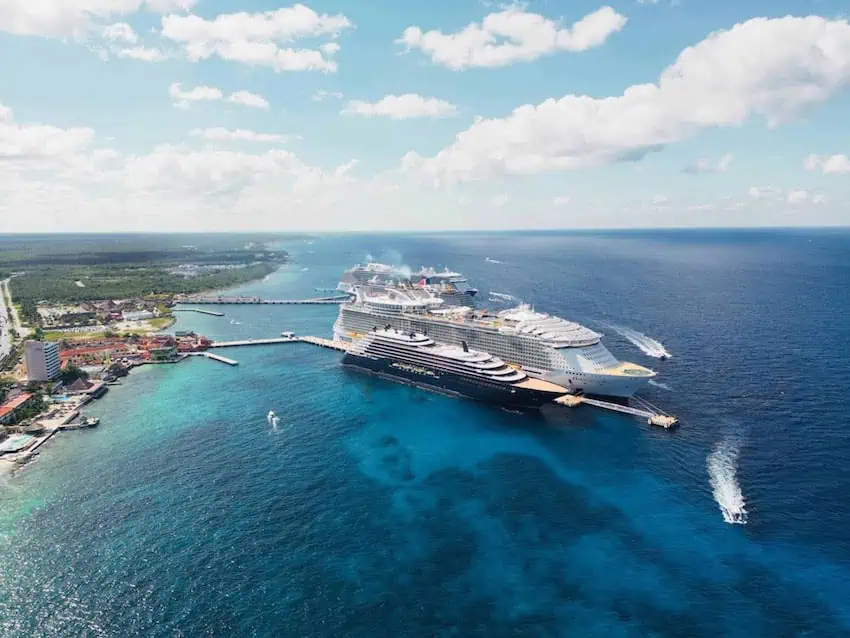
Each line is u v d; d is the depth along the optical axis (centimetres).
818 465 14400
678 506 12888
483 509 13075
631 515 12638
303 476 14638
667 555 11250
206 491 13800
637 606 9981
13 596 10156
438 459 15638
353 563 11156
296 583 10562
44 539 11819
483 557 11369
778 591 10175
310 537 11969
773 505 12719
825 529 11806
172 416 19025
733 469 14350
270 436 17238
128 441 16862
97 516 12688
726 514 12462
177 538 11869
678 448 15688
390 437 17175
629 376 18638
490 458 15662
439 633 9456
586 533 12062
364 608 9975
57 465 15200
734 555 11150
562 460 15400
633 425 17475
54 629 9419
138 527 12256
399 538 11975
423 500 13462
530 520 12606
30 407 19225
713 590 10275
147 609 9856
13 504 13175
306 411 19512
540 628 9556
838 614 9606
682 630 9431
